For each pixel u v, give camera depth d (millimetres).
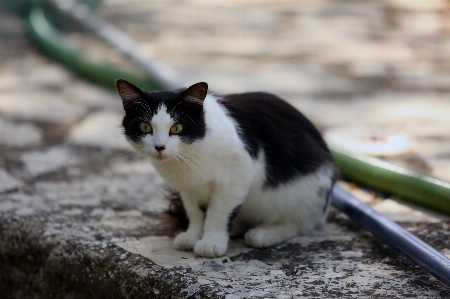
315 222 4047
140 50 7852
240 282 3285
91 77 7746
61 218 4203
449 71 7988
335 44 9219
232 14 11133
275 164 3846
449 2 11812
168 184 3820
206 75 7691
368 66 8211
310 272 3434
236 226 4082
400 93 7168
